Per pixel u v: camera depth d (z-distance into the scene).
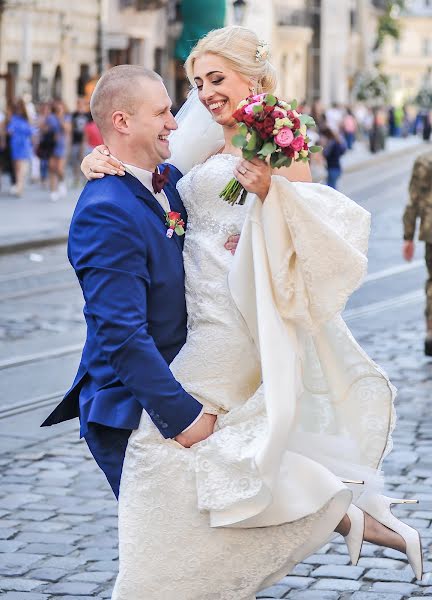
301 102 42.81
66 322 12.73
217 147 4.78
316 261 4.03
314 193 4.12
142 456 4.13
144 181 4.24
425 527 6.30
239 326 4.21
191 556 4.13
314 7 66.50
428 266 10.68
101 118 4.25
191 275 4.28
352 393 4.30
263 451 3.94
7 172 32.84
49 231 20.94
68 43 39.53
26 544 6.13
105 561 5.90
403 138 73.50
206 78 4.36
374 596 5.40
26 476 7.32
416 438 8.05
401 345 11.30
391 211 26.09
